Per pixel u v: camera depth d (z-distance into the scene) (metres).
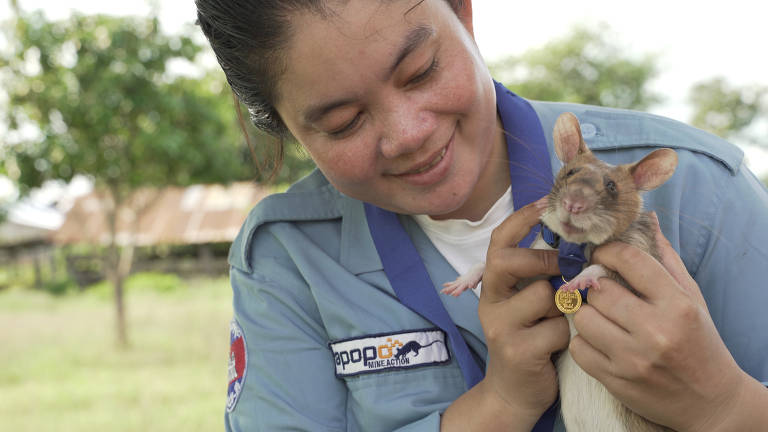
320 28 1.74
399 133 1.85
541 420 2.20
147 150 15.32
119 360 13.23
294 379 2.37
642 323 1.68
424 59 1.81
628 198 1.91
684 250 2.16
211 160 16.14
